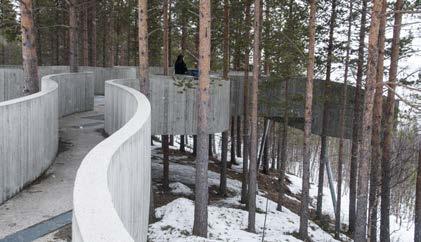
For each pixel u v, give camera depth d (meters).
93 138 10.55
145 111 6.09
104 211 1.98
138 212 4.57
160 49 26.92
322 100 18.16
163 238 10.66
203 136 10.79
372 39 10.27
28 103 6.73
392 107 14.91
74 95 15.30
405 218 29.98
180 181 18.42
